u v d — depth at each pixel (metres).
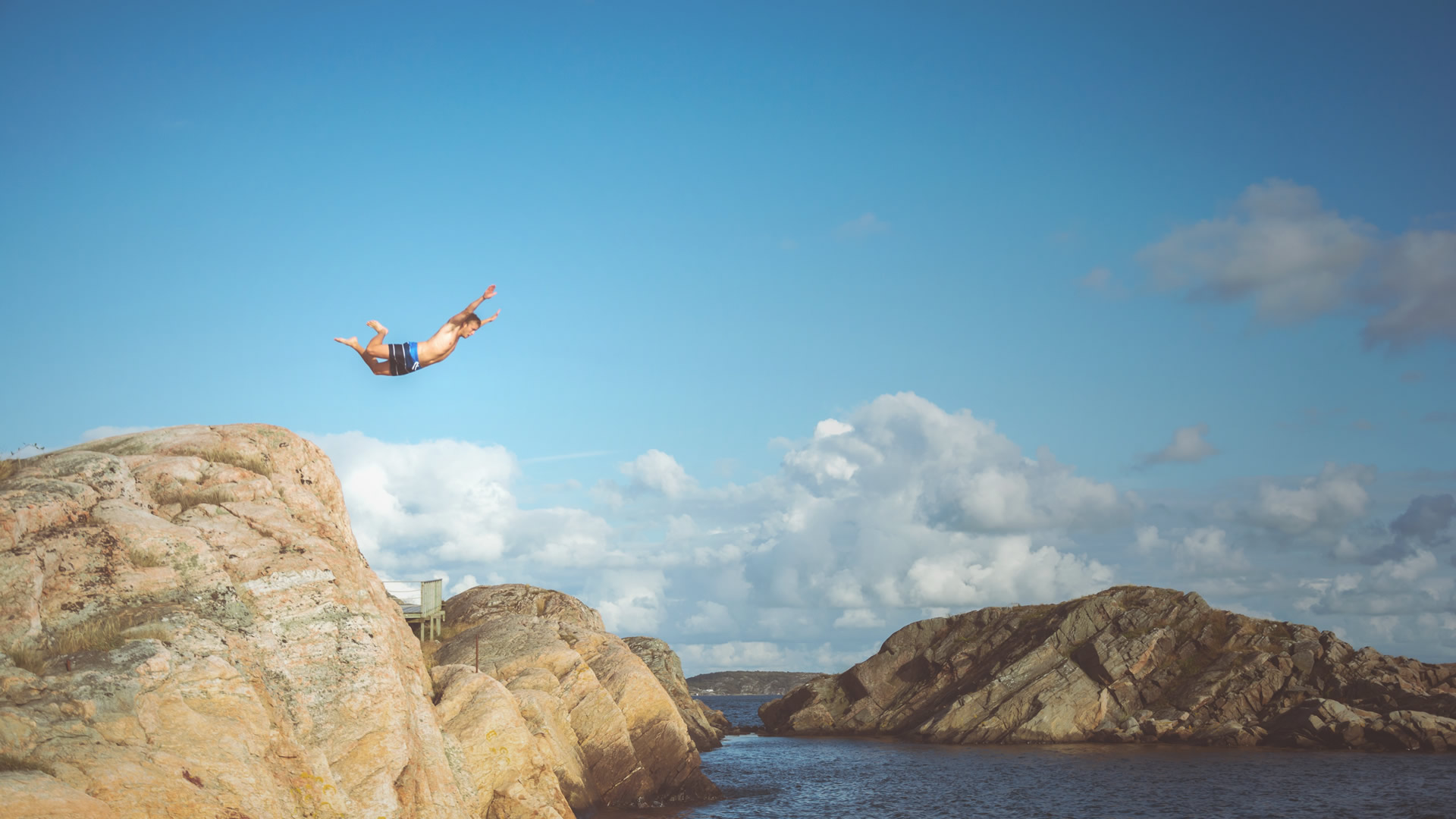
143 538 20.58
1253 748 75.81
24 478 20.83
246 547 22.44
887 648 106.00
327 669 21.17
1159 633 87.38
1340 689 79.50
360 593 23.64
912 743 88.19
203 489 24.06
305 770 18.78
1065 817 46.53
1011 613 101.44
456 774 27.52
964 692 91.25
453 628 56.50
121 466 22.61
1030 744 83.12
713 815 42.81
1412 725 71.75
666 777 46.16
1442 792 52.03
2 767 14.20
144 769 15.55
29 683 16.17
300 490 25.81
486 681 31.42
